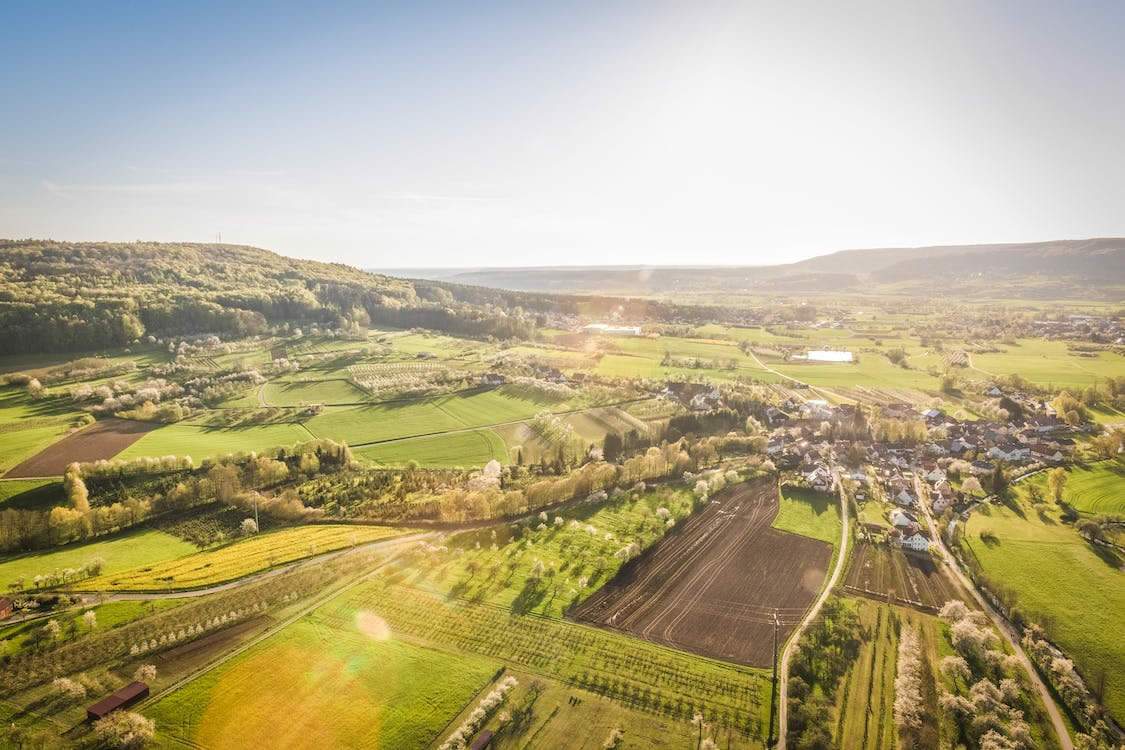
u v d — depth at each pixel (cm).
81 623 10038
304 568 11962
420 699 8588
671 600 11256
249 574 11719
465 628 10219
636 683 9056
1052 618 10431
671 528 14112
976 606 11112
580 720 8312
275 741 7812
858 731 8244
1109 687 9119
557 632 10212
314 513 14450
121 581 11394
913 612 10906
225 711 8269
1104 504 14850
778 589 11644
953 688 9031
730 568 12388
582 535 13688
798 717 8369
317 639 9781
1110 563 12200
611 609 10944
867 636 10231
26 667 9031
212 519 14125
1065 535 13362
